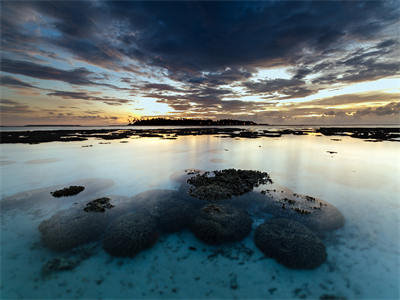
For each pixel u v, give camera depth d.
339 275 4.98
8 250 5.89
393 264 5.36
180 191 10.92
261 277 4.96
